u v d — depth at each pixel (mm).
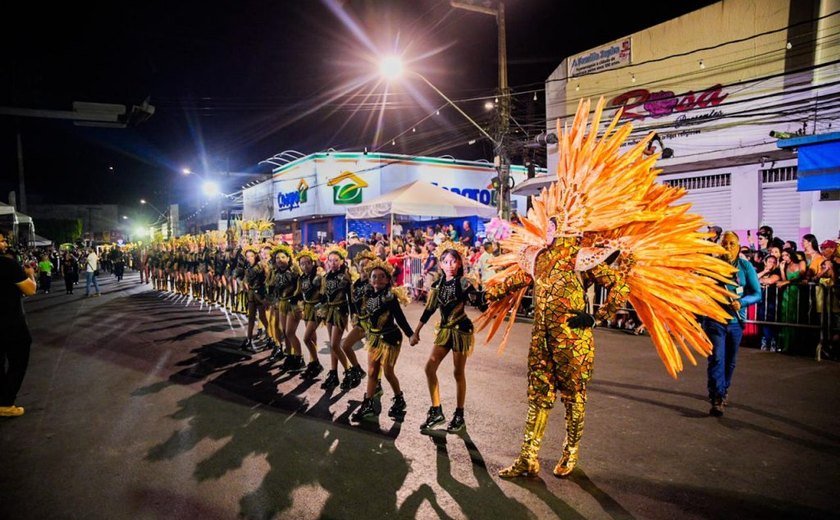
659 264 3883
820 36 12188
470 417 5309
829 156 10633
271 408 5773
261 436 4918
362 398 6105
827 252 8086
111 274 40000
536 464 3953
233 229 14906
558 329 3795
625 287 3721
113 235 71062
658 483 3824
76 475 4133
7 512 3568
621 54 15750
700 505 3502
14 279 5645
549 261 3938
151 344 9625
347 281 6504
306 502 3646
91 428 5211
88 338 10508
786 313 8148
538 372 3939
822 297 7699
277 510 3539
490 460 4297
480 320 4832
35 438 4961
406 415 5426
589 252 3811
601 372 6977
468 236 16359
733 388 6180
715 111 14039
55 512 3559
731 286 5184
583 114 4191
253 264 8969
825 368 7117
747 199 13562
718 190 14305
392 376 5391
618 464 4156
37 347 9703
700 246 3746
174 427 5195
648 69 15227
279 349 8227
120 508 3600
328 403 5930
